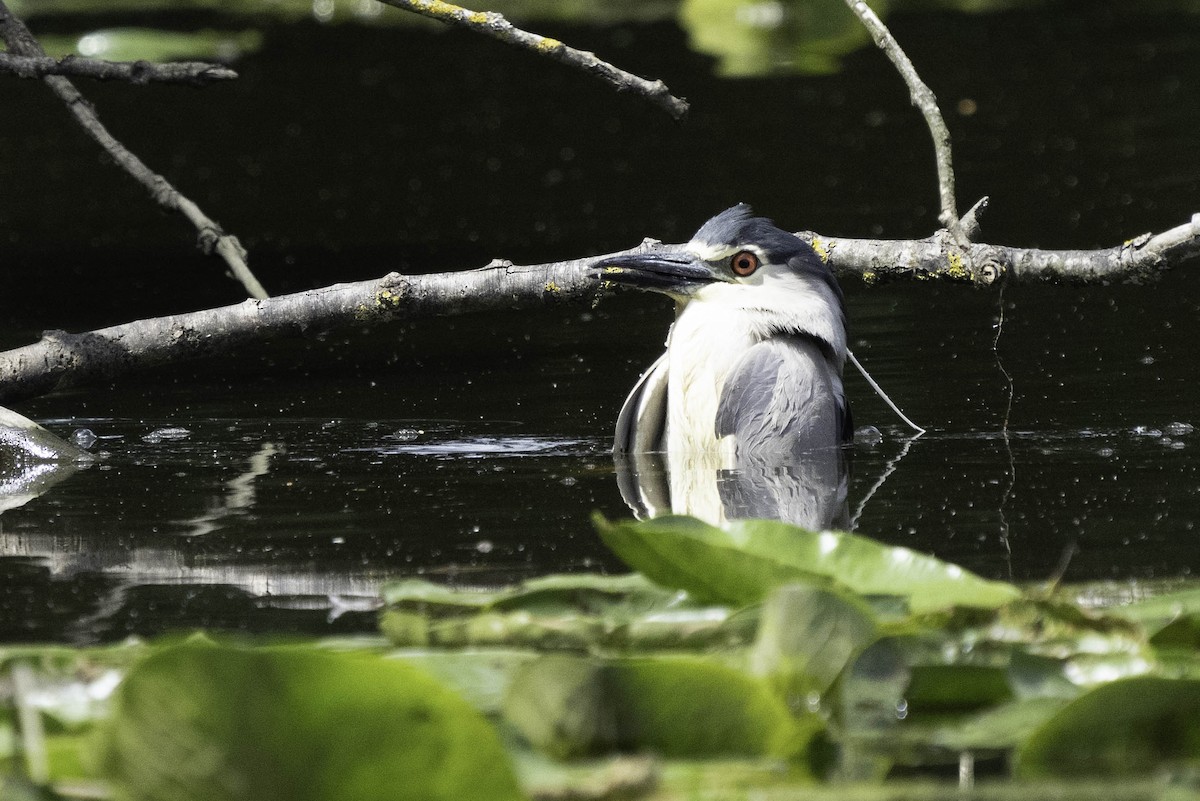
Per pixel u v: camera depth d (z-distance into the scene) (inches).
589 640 220.5
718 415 398.6
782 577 230.1
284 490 361.7
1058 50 1138.7
